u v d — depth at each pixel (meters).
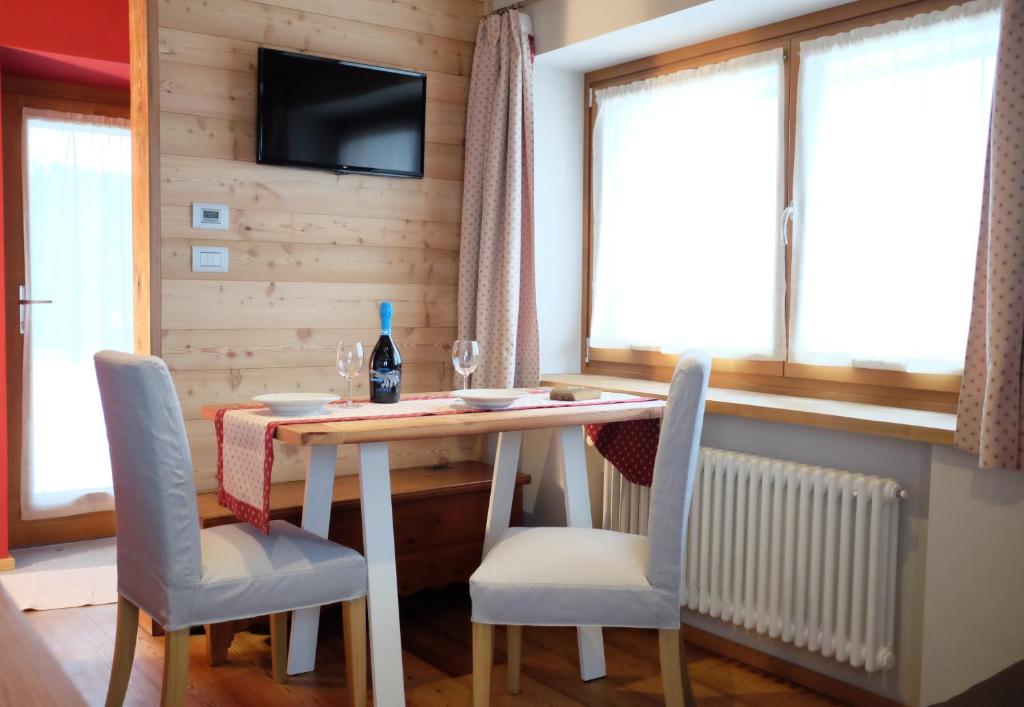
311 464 2.81
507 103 3.79
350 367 2.67
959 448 2.41
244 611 2.23
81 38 4.00
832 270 3.07
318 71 3.50
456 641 3.23
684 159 3.57
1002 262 2.30
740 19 3.24
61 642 3.20
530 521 3.92
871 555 2.57
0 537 4.04
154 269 3.25
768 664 2.99
